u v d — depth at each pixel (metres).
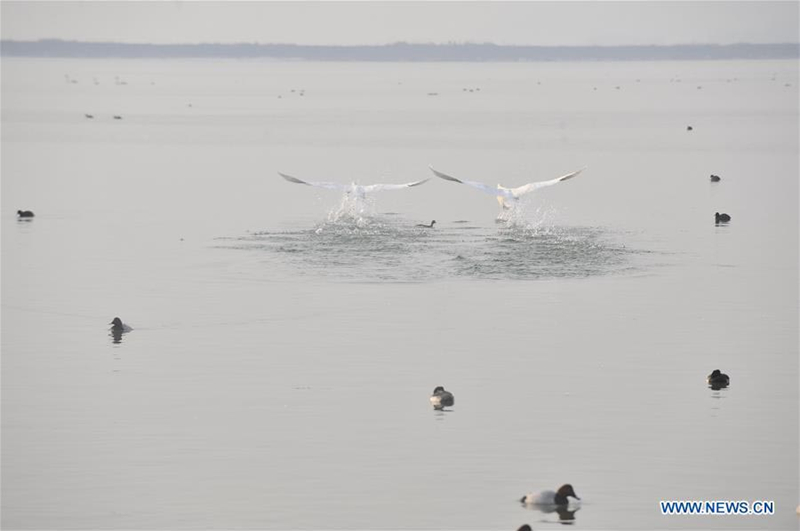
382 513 23.55
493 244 51.38
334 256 48.94
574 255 49.25
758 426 28.31
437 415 29.02
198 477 25.34
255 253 49.94
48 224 59.44
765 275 45.75
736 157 97.06
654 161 93.75
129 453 26.72
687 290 43.03
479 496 24.36
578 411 29.31
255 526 23.05
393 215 61.00
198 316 39.12
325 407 29.66
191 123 144.62
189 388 31.28
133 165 90.94
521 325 37.75
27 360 34.00
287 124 142.62
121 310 40.06
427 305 40.38
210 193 72.31
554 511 23.69
